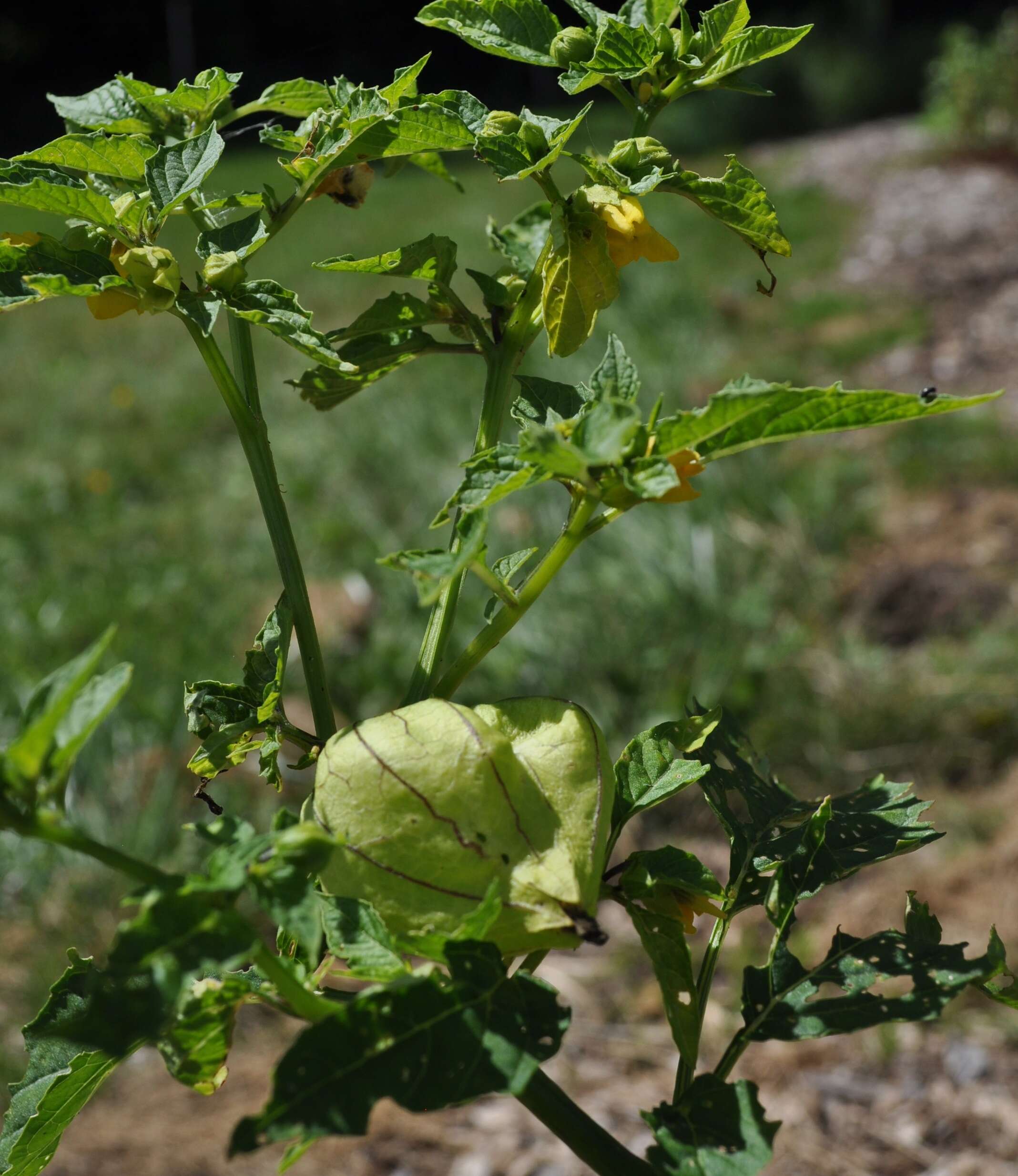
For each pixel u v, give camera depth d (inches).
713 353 112.8
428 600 14.0
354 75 259.4
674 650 64.3
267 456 17.1
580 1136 15.2
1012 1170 40.9
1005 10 301.6
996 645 65.1
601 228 16.5
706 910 15.8
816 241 158.9
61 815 13.3
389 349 17.5
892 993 47.7
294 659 65.6
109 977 12.8
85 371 129.6
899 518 80.9
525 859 14.6
